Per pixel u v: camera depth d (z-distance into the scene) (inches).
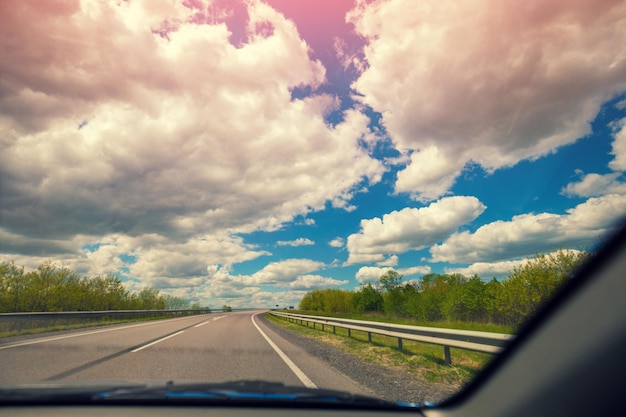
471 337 276.2
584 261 87.8
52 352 363.6
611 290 82.6
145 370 274.7
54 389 115.7
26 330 620.7
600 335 83.5
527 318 103.0
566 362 89.0
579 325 87.3
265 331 722.2
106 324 872.3
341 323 635.5
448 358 324.5
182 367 290.7
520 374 99.4
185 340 496.4
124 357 335.9
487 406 106.4
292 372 285.7
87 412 108.7
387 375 287.9
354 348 469.4
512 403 100.3
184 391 116.6
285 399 114.5
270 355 376.5
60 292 1113.4
